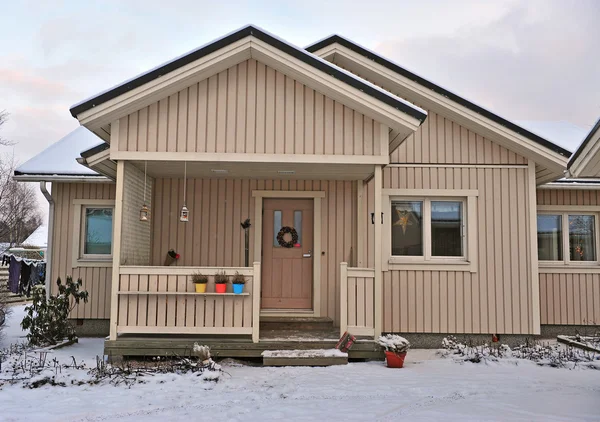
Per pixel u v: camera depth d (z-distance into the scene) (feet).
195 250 30.27
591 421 14.80
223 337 24.90
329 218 30.68
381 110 23.50
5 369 21.56
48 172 31.65
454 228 29.99
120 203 23.95
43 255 69.00
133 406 16.98
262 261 30.73
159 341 23.80
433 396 18.01
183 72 23.25
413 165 29.60
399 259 29.50
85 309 32.22
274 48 23.41
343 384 19.71
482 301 28.99
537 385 19.77
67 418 15.69
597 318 33.65
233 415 15.87
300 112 24.32
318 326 28.60
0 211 56.70
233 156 24.02
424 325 28.86
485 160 29.63
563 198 34.68
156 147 23.98
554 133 40.32
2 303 31.96
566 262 34.58
